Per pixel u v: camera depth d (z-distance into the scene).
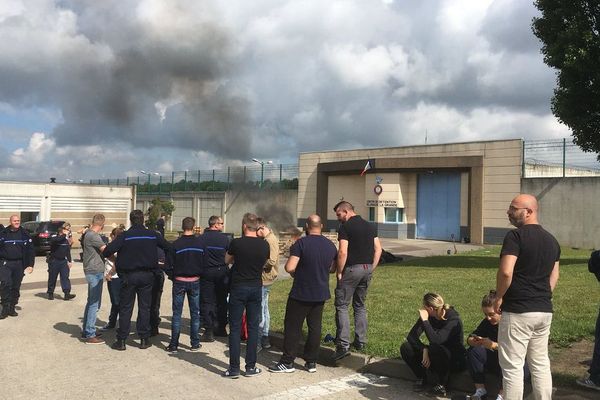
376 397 4.91
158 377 5.51
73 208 27.95
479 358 4.60
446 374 4.94
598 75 13.61
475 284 11.51
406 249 24.86
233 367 5.49
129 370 5.77
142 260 6.68
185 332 7.90
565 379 4.91
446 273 13.90
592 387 4.71
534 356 4.02
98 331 7.72
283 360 5.72
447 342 4.96
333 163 35.38
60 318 8.88
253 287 5.57
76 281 14.09
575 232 25.28
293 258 5.62
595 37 13.83
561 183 25.80
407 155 31.62
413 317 7.92
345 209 6.12
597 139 14.59
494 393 4.55
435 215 31.02
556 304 8.59
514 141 27.45
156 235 6.86
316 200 36.72
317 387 5.21
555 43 14.49
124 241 6.66
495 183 28.05
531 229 4.02
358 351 6.08
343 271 6.04
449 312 5.09
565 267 14.66
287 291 11.52
